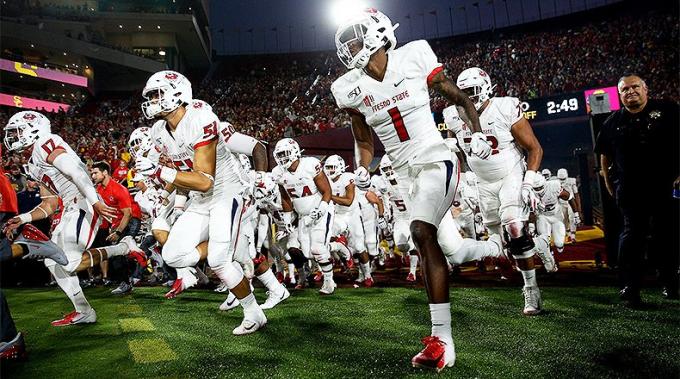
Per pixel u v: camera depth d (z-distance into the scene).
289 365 2.81
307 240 5.95
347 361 2.83
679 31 26.78
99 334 3.82
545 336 3.15
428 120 3.04
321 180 5.57
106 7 30.14
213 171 3.57
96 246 7.27
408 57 2.97
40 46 26.02
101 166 6.29
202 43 34.12
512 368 2.57
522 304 4.25
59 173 4.20
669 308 3.75
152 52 31.91
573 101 13.66
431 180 2.92
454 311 4.01
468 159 4.32
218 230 3.67
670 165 3.90
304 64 38.69
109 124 23.03
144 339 3.54
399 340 3.25
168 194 4.61
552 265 5.88
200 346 3.30
